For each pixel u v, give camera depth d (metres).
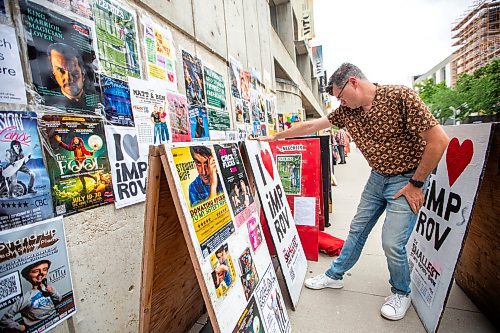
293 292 2.00
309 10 18.73
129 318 1.48
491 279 1.75
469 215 1.60
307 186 2.77
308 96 17.55
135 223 1.54
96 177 1.31
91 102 1.30
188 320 1.81
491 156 1.76
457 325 1.75
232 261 1.28
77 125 1.22
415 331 1.72
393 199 1.79
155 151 1.07
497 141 1.69
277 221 2.10
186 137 2.15
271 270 1.74
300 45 17.14
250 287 1.38
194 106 2.31
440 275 1.72
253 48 4.38
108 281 1.35
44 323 1.05
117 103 1.46
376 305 1.99
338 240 3.05
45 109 1.09
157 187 1.09
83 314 1.21
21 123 1.01
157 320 1.42
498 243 1.68
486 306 1.80
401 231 1.77
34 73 1.06
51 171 1.10
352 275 2.44
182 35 2.19
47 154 1.09
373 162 1.87
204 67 2.55
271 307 1.55
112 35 1.45
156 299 1.36
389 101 1.68
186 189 1.10
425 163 1.59
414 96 1.60
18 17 1.01
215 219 1.25
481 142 1.65
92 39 1.32
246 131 3.74
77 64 1.24
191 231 1.04
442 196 1.96
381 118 1.71
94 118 1.31
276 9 11.94
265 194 2.02
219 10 3.01
